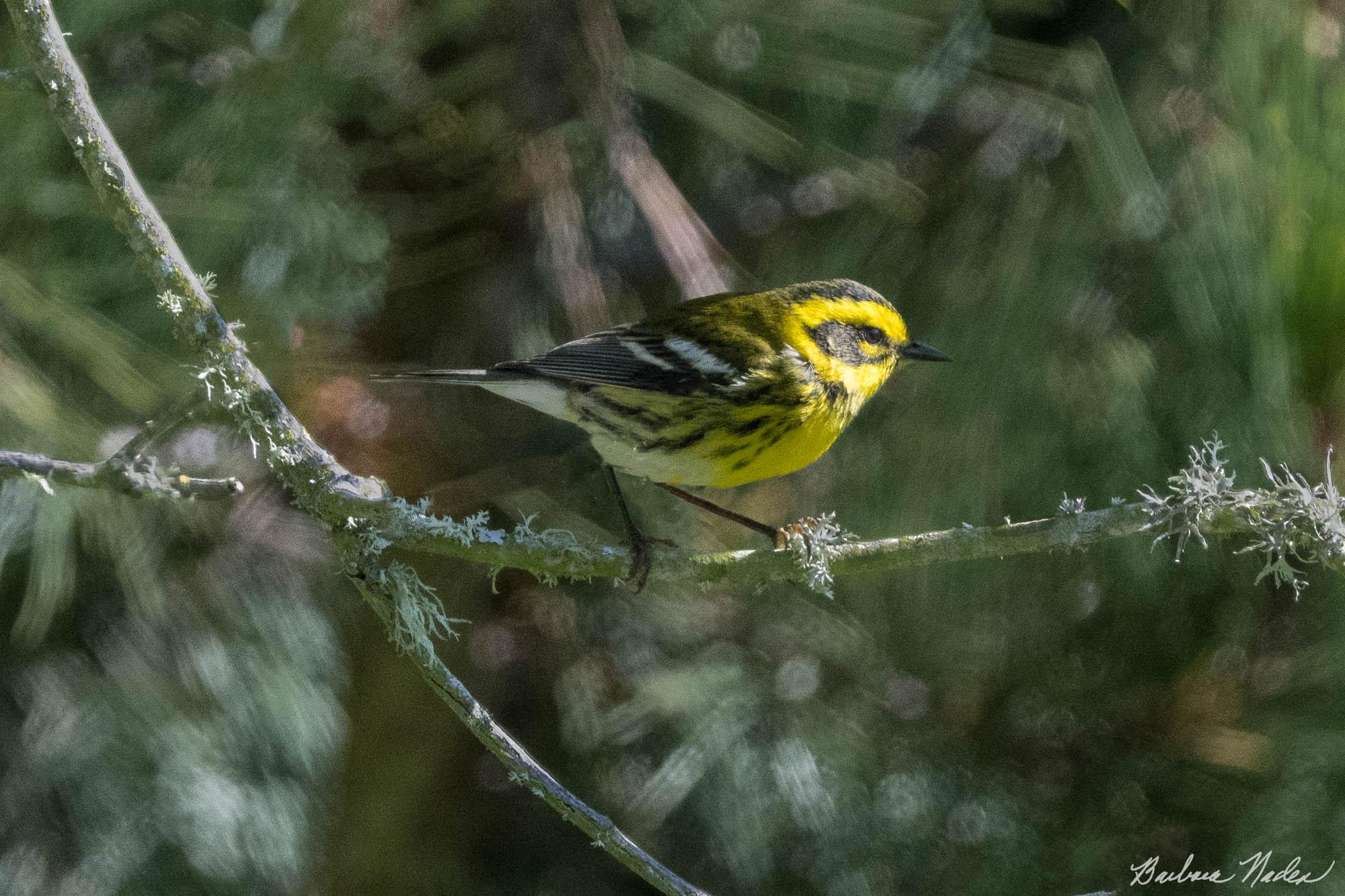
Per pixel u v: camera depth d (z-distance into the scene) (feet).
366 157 14.93
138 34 14.89
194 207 14.82
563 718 15.11
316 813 15.08
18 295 14.75
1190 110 14.80
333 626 15.03
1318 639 14.88
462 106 14.90
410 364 14.98
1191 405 14.82
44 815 15.03
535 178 14.88
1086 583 14.97
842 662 15.06
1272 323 14.66
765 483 14.98
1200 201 14.75
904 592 14.98
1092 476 14.85
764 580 14.61
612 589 15.10
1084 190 14.85
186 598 14.97
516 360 14.96
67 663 15.02
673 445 14.80
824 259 14.93
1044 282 14.84
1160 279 14.84
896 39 14.84
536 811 15.16
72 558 14.89
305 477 14.55
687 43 14.87
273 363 14.87
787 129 14.88
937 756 15.05
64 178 14.82
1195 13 14.80
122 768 14.99
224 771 14.99
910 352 14.85
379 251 14.88
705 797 15.03
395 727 15.08
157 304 14.84
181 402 14.52
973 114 14.88
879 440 14.92
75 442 14.80
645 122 14.96
